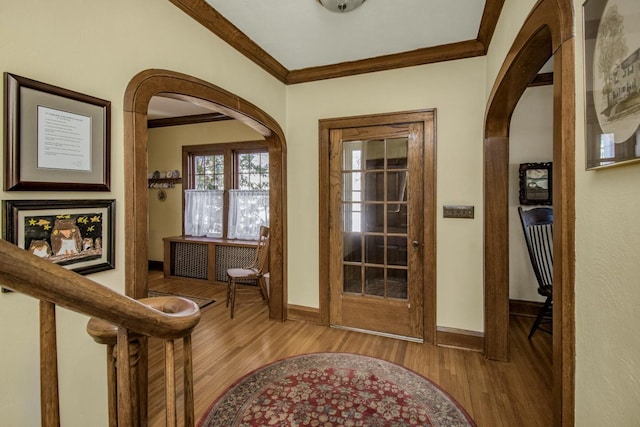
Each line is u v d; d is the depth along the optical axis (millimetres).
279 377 2219
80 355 1416
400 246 2924
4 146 1153
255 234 4711
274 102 3033
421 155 2805
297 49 2680
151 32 1754
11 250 511
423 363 2416
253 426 1753
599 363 823
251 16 2197
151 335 726
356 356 2521
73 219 1376
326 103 3111
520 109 3420
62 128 1320
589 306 874
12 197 1181
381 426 1750
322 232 3137
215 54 2254
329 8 2068
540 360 2455
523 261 3445
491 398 1984
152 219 5500
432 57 2691
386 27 2340
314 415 1837
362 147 3016
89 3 1437
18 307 1201
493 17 2098
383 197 2965
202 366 2367
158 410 1897
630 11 651
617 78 703
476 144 2619
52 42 1296
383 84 2898
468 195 2646
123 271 1594
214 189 5113
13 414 1188
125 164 1598
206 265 4734
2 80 1149
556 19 1016
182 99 2115
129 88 1614
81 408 1420
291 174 3268
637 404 663
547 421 1774
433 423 1770
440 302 2740
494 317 2455
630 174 685
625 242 706
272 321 3256
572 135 944
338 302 3111
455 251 2689
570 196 959
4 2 1151
